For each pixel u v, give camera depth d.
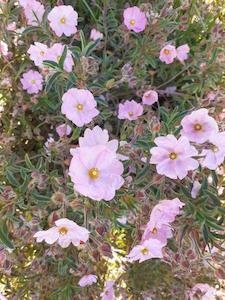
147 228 0.27
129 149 0.28
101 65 0.36
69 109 0.29
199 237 0.30
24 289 0.35
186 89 0.35
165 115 0.31
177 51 0.35
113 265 0.38
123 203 0.27
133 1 0.38
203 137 0.27
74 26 0.33
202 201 0.29
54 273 0.34
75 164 0.24
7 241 0.28
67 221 0.25
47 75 0.30
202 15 0.37
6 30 0.32
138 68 0.34
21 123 0.35
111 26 0.35
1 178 0.33
